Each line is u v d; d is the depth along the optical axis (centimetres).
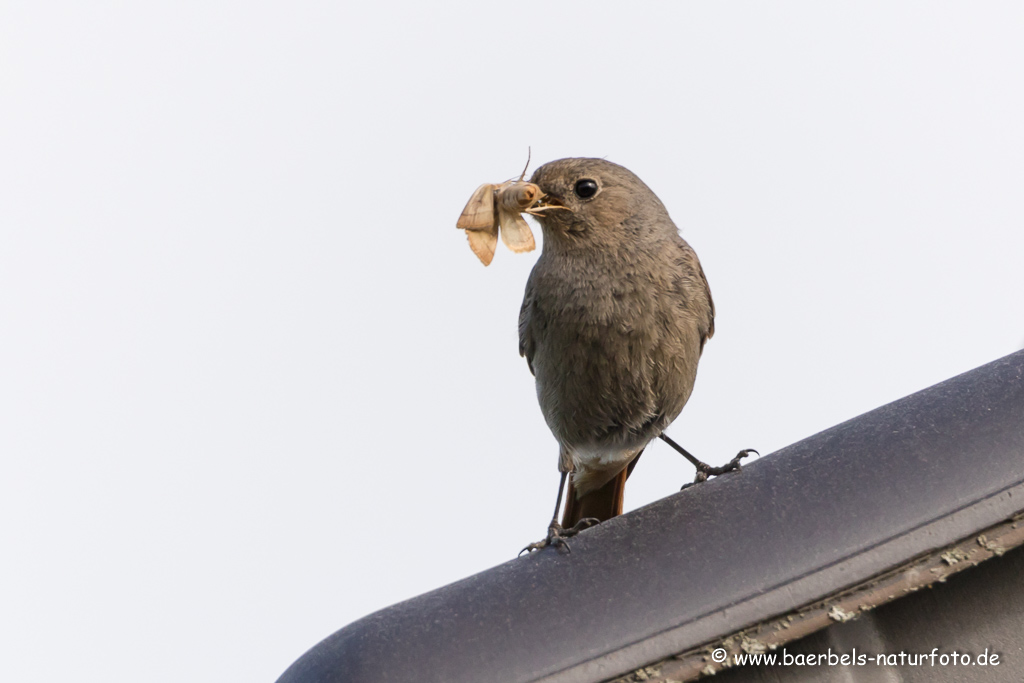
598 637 217
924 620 215
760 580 217
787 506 229
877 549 215
